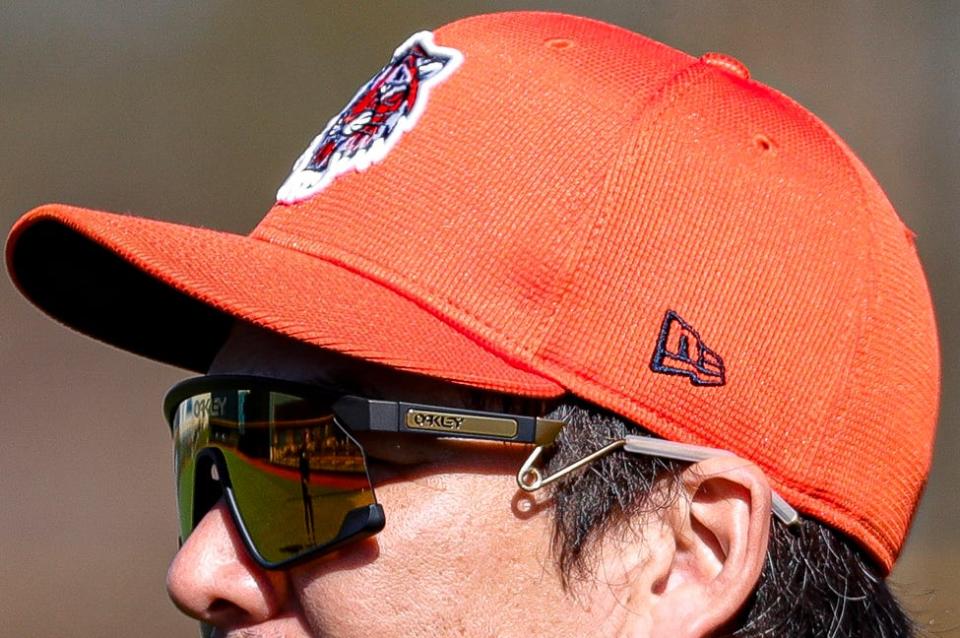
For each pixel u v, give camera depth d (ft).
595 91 25.45
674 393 24.17
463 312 24.03
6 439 115.44
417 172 25.31
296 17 146.30
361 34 146.10
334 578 24.25
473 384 23.13
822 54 123.95
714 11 128.88
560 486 24.12
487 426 23.72
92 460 115.85
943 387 97.40
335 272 25.02
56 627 99.86
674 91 25.76
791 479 25.07
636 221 24.34
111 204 140.67
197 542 25.72
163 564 106.93
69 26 145.18
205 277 24.09
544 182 24.52
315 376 25.08
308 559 24.27
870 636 26.76
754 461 24.81
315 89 145.28
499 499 24.04
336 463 24.25
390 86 27.12
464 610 23.89
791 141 26.63
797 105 28.02
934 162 116.37
